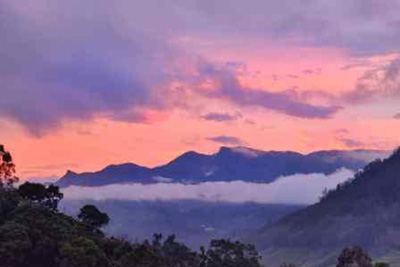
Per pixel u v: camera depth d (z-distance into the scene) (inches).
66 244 7628.0
